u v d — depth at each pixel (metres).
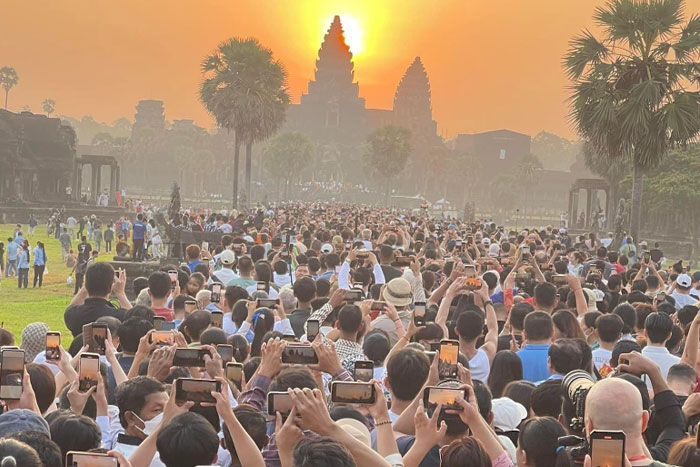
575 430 5.97
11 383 6.20
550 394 7.44
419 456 5.69
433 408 5.85
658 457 6.68
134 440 6.51
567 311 11.08
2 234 75.31
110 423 7.30
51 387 7.00
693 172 78.00
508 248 28.50
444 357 6.98
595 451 4.68
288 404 5.40
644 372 7.05
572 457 5.25
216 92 77.50
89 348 8.18
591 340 12.61
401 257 18.45
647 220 90.12
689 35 34.88
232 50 77.19
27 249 38.19
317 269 19.95
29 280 41.47
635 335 12.62
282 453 5.29
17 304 31.84
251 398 6.65
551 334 10.41
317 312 10.80
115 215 103.44
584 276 23.47
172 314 12.85
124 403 6.51
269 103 77.56
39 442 4.95
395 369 7.11
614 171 82.75
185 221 50.66
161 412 6.54
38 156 107.38
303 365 6.70
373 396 5.89
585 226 98.75
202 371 7.85
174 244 41.44
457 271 13.00
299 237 29.94
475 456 5.40
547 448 5.79
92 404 7.46
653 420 7.30
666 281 25.08
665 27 34.81
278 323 11.69
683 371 8.53
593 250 42.09
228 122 77.56
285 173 181.75
